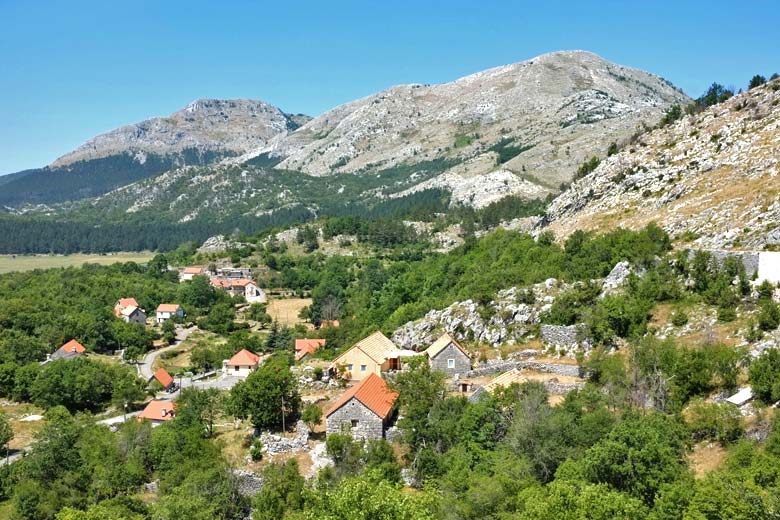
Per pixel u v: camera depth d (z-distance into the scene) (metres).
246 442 60.47
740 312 59.25
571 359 64.75
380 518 34.72
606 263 79.06
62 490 62.03
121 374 116.62
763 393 45.97
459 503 40.06
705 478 36.91
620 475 37.62
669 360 53.19
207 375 128.25
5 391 112.44
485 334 73.19
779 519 31.14
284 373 63.66
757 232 70.88
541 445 44.72
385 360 69.94
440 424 52.34
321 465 53.69
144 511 54.09
